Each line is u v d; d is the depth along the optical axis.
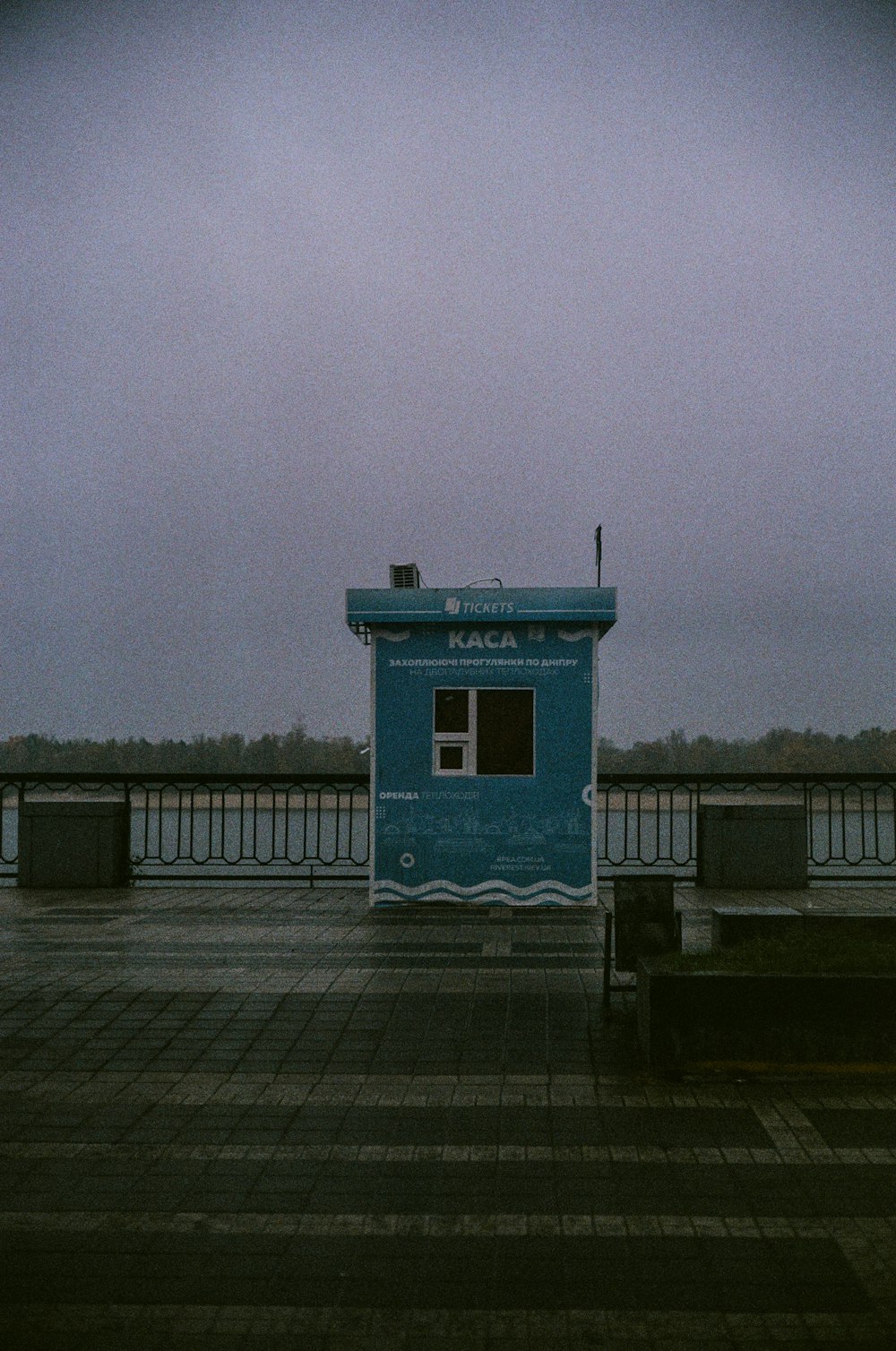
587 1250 3.93
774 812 11.62
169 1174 4.59
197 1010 6.88
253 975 7.70
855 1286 3.69
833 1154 4.75
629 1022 6.63
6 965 8.00
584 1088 5.57
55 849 12.01
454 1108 5.30
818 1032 5.79
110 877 11.95
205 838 24.05
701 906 10.43
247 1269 3.82
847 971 5.93
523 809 10.39
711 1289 3.67
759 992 5.82
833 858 12.88
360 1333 3.44
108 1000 7.08
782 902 10.68
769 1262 3.84
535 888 10.35
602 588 10.25
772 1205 4.27
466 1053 6.10
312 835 24.31
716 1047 5.82
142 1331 3.45
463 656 10.48
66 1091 5.56
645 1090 5.54
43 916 10.07
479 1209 4.25
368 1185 4.47
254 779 12.28
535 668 10.45
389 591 10.40
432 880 10.41
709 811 11.68
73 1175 4.58
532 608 10.31
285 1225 4.14
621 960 6.68
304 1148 4.85
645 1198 4.34
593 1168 4.62
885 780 12.17
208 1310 3.57
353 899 11.20
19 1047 6.22
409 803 10.46
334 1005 6.96
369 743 10.52
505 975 7.71
